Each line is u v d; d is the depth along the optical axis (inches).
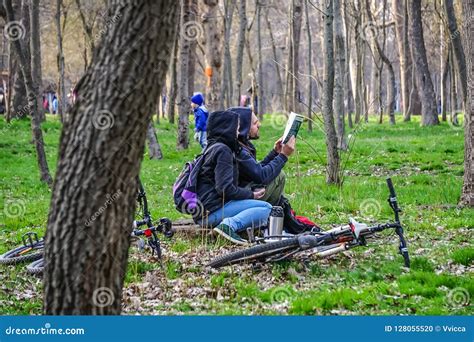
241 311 368.8
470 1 647.8
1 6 1317.7
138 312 371.9
